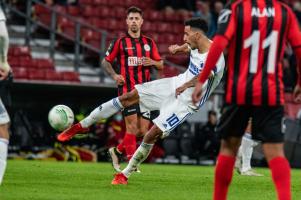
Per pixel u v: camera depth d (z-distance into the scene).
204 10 73.50
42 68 61.81
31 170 34.22
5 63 21.83
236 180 31.81
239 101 18.84
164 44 69.94
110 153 35.12
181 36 71.12
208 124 55.53
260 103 18.80
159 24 71.44
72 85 55.16
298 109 62.34
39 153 54.56
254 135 19.28
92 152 53.38
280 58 19.16
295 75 63.19
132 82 37.12
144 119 36.06
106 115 29.33
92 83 55.44
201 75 18.86
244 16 18.84
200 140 55.53
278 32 18.97
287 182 18.78
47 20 67.06
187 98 27.92
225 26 18.72
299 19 72.44
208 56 18.73
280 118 19.05
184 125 56.75
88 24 68.62
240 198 24.08
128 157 35.25
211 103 58.78
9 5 67.88
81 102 58.78
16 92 57.34
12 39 65.75
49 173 32.50
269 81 18.84
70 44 66.69
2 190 24.50
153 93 29.12
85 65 62.66
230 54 19.06
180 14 73.75
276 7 19.08
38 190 24.75
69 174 32.19
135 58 37.16
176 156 56.12
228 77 19.09
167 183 29.05
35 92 57.56
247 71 18.88
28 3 64.00
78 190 25.03
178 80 28.94
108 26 69.56
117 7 73.38
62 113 29.20
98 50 61.59
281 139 18.98
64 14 62.88
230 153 19.31
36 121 57.81
